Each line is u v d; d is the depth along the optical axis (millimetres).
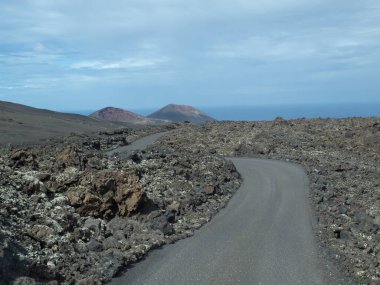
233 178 28281
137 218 16109
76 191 15258
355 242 16859
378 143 47531
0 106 83875
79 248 12430
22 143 35906
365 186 30781
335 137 49812
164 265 12828
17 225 11859
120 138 45188
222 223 18578
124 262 12438
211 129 55094
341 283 12453
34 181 14867
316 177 31062
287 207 22016
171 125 59406
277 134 51656
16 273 9430
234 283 11930
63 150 19312
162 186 21250
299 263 13906
